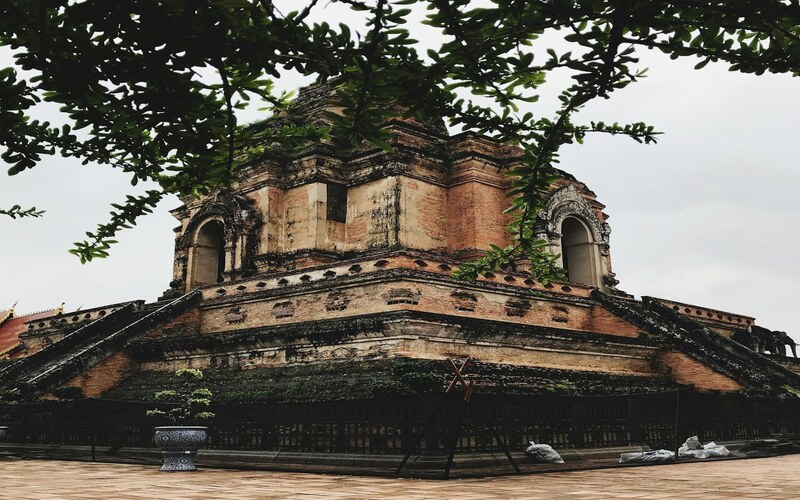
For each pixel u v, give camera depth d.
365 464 16.67
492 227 33.25
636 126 5.08
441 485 13.15
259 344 24.62
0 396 25.50
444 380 19.67
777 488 12.52
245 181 34.56
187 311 29.55
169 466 16.81
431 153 33.31
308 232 32.34
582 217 34.94
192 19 3.47
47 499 11.02
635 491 11.98
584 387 23.56
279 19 3.58
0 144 4.21
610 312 29.44
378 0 3.59
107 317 32.00
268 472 16.39
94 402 22.91
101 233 5.11
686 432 22.23
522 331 24.06
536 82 4.27
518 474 15.33
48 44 3.52
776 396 26.30
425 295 22.97
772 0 3.53
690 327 32.69
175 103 3.88
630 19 3.68
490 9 3.65
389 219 31.69
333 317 24.12
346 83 3.96
